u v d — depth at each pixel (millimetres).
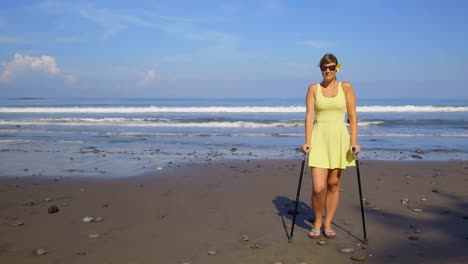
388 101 63281
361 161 10422
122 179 8219
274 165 9883
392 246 4359
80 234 4770
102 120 23641
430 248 4285
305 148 4469
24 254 4141
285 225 5117
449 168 9352
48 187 7484
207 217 5469
